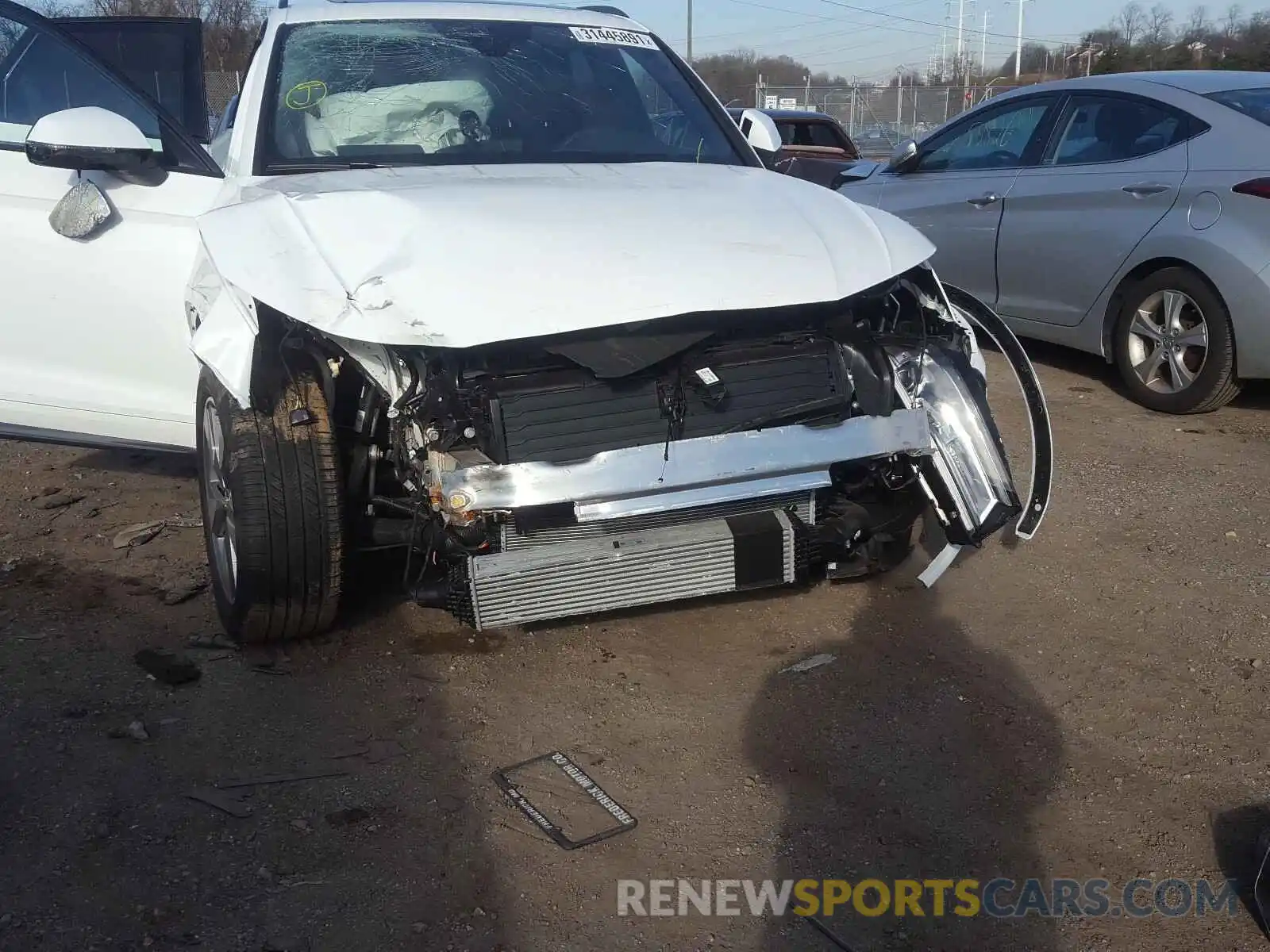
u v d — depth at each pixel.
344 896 2.41
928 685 3.29
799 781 2.84
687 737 3.02
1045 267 6.54
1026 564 4.12
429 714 3.11
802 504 3.18
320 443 3.13
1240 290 5.50
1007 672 3.37
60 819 2.63
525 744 2.98
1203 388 5.77
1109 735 3.05
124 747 2.93
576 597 2.98
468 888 2.44
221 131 4.67
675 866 2.53
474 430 2.87
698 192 3.47
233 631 3.35
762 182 3.71
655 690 3.25
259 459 3.08
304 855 2.53
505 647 3.48
